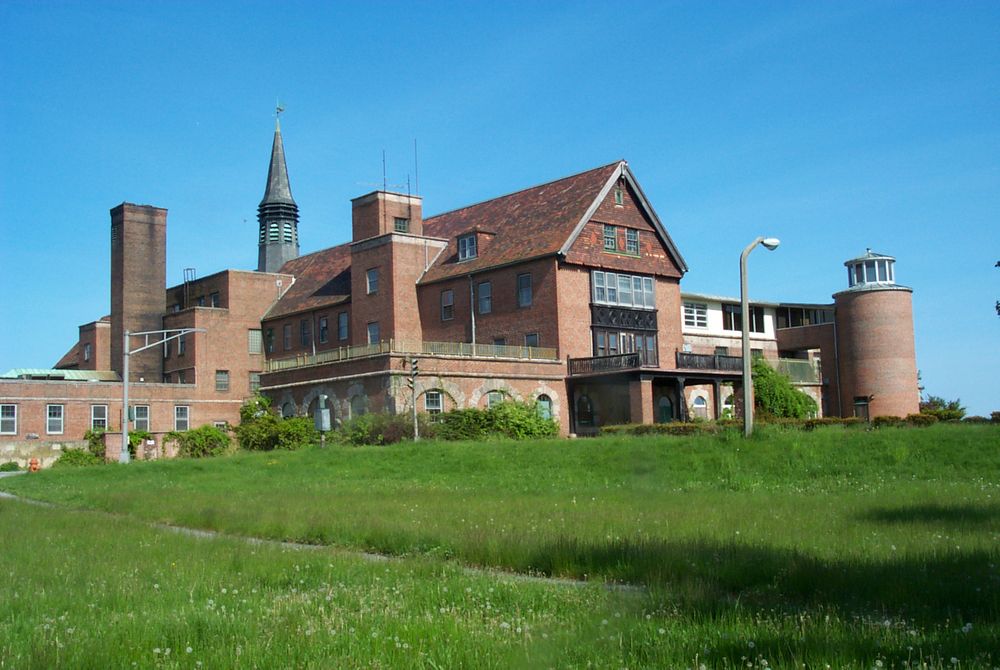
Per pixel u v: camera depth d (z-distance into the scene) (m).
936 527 15.99
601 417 53.88
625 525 17.67
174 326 73.19
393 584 13.15
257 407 58.19
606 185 56.44
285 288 75.19
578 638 9.34
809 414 59.88
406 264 60.81
